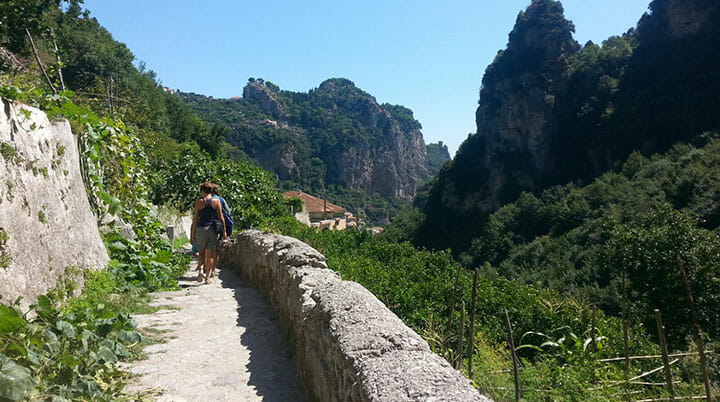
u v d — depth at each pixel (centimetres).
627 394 529
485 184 8425
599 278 3547
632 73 7269
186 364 317
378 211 16325
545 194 6756
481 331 736
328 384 225
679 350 1580
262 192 1427
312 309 279
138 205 803
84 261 480
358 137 17975
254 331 406
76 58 3475
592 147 7306
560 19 8700
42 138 427
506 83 8762
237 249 832
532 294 1052
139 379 287
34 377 212
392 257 1186
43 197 410
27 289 347
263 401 267
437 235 8319
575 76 8194
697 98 5947
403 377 165
